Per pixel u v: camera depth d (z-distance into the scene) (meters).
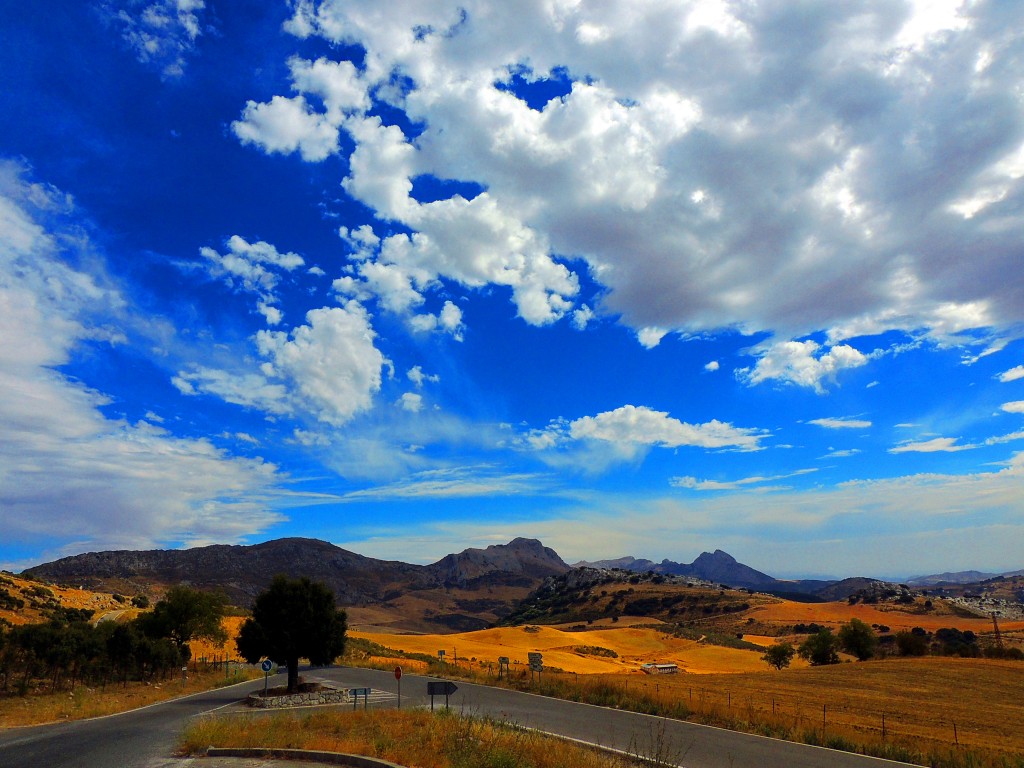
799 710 32.69
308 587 34.16
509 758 13.44
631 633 151.12
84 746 18.91
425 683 39.28
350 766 14.45
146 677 49.38
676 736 19.94
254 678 48.94
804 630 176.25
